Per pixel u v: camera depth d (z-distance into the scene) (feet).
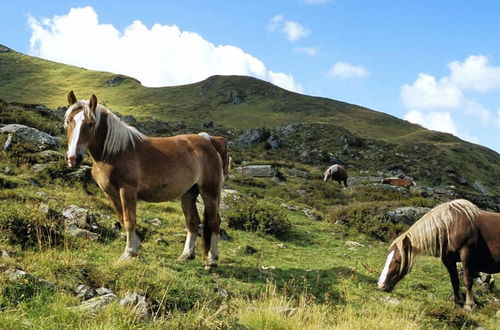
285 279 30.07
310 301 25.09
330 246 45.44
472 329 25.98
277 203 67.36
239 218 46.06
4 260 20.53
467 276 28.60
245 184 79.71
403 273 28.91
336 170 106.52
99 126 24.35
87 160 55.77
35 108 83.10
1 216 26.48
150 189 26.32
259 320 19.26
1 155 48.06
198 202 51.31
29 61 548.31
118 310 17.12
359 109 427.74
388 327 21.16
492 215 29.01
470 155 263.90
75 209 33.14
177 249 32.96
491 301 32.86
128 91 466.70
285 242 44.34
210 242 29.14
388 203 64.69
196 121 354.33
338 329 19.97
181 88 476.54
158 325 16.88
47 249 24.61
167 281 22.66
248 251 37.01
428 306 28.35
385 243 51.39
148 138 27.04
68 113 23.90
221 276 27.78
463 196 118.01
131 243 25.54
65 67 549.95
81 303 18.04
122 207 26.50
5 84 444.14
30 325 14.88
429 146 252.01
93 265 22.20
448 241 28.58
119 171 24.88
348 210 59.98
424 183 173.78
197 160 28.45
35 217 27.40
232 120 365.61
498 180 240.53
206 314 19.19
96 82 492.13
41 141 56.54
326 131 242.58
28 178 42.70
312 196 81.20
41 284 18.54
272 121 364.17
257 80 488.02
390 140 308.60
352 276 32.50
